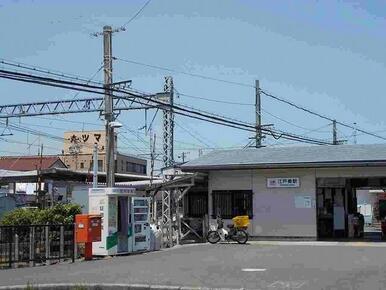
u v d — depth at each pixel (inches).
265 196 1130.0
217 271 596.7
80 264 712.4
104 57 1069.8
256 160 1138.0
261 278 532.7
